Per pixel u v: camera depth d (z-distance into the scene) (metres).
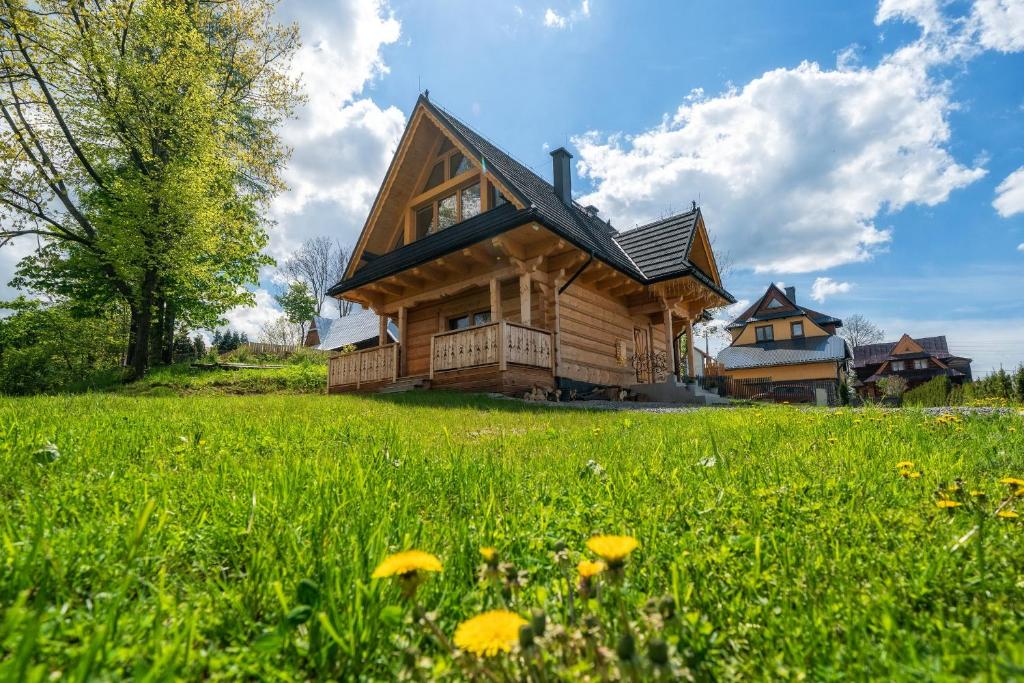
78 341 19.31
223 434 3.77
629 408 9.13
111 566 1.27
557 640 0.85
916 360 47.25
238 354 24.66
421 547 1.47
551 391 11.16
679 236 15.43
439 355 12.17
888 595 1.13
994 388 12.73
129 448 3.14
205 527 1.61
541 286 12.39
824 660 0.96
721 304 16.89
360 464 2.68
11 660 0.78
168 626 1.06
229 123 18.89
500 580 1.10
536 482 2.51
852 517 1.74
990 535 1.55
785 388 27.48
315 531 1.53
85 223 16.78
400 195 15.91
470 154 12.94
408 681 0.86
